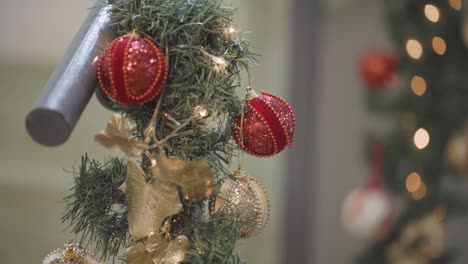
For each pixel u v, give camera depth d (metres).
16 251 4.70
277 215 4.73
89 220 1.49
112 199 1.49
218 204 1.48
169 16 1.44
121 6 1.46
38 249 4.71
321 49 4.65
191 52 1.44
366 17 4.66
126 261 1.45
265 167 4.66
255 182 1.51
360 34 4.67
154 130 1.44
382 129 4.69
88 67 1.40
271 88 4.61
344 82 4.69
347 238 4.75
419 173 3.99
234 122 1.49
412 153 3.98
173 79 1.45
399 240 4.09
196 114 1.46
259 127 1.48
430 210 4.00
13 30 4.74
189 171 1.43
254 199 1.49
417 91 3.95
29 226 4.71
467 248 4.75
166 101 1.45
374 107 4.06
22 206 4.72
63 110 1.33
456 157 3.89
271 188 4.70
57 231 4.71
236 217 1.48
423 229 3.99
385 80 3.96
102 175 1.49
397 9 4.02
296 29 4.59
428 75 3.95
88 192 1.48
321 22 4.63
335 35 4.67
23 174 4.72
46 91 1.35
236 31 1.49
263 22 4.57
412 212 4.02
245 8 4.54
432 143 3.96
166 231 1.45
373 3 4.66
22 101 4.77
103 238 1.50
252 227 1.50
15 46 4.75
